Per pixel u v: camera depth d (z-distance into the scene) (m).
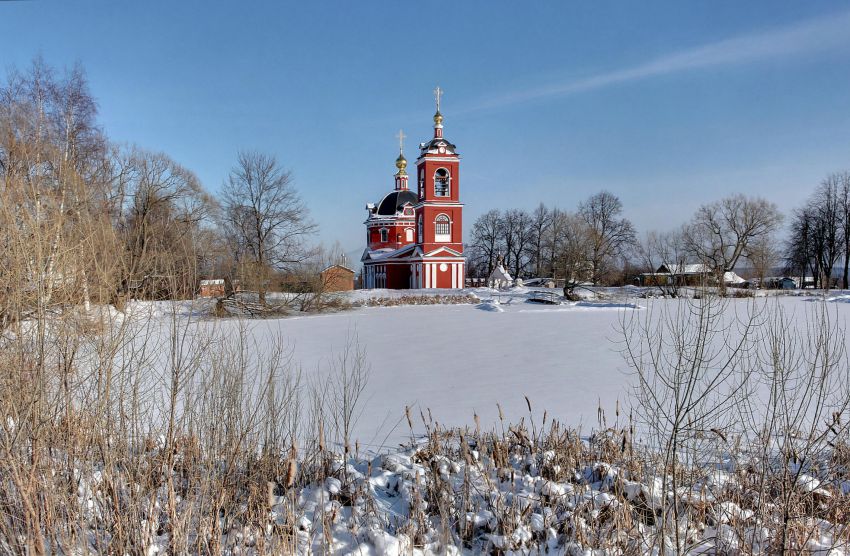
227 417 4.74
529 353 15.50
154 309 5.00
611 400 9.65
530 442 5.91
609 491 4.70
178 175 25.86
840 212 51.47
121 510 3.83
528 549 3.85
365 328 22.34
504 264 75.38
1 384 4.09
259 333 20.70
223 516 4.30
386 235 63.34
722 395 7.95
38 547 3.28
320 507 4.09
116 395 4.54
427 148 50.22
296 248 31.41
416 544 3.84
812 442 4.95
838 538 4.14
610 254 51.56
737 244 43.25
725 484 4.83
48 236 4.54
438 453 5.62
